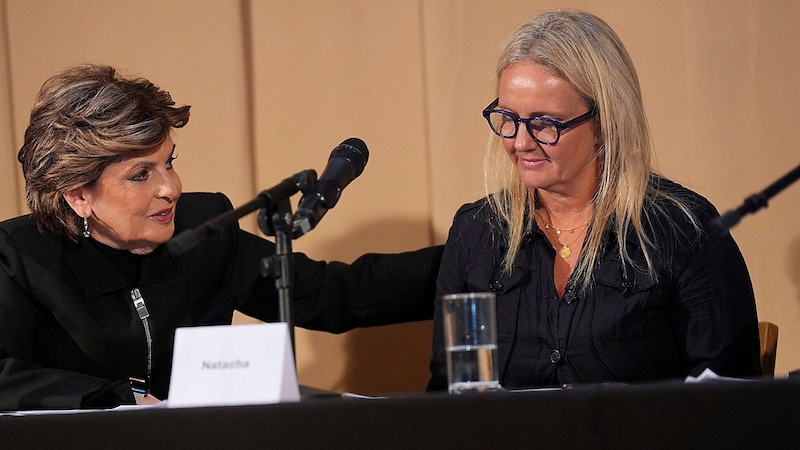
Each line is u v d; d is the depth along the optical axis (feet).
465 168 19.16
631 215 14.64
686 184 18.61
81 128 14.16
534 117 14.34
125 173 14.33
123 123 14.14
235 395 9.91
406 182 19.66
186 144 20.04
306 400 9.35
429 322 19.98
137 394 13.93
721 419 9.14
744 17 18.30
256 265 16.84
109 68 14.97
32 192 14.70
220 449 9.32
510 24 19.02
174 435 9.37
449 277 15.80
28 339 14.85
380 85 19.66
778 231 18.43
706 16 18.35
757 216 18.52
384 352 20.13
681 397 9.18
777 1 18.19
